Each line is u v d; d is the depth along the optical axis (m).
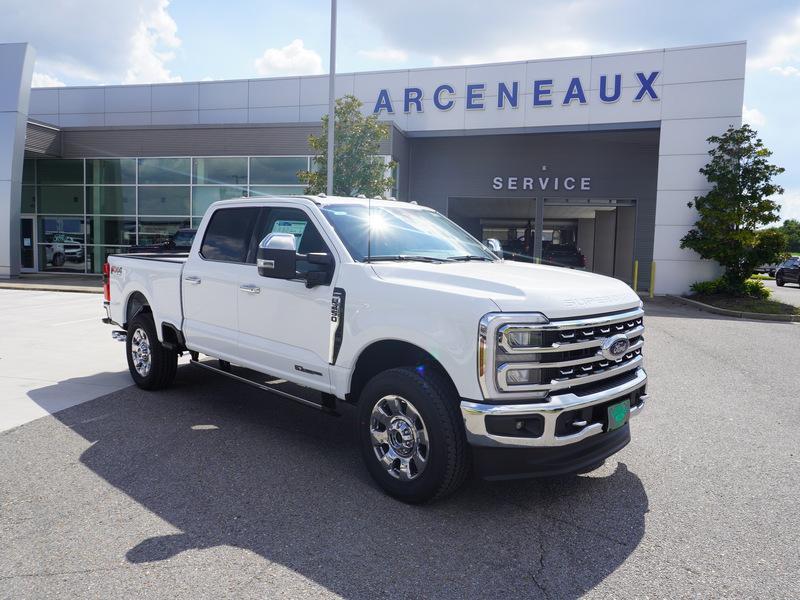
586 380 3.72
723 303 17.28
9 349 8.88
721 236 18.39
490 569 3.16
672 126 20.33
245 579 3.02
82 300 15.58
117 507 3.81
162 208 22.97
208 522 3.63
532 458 3.56
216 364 7.79
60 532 3.48
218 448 4.91
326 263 4.46
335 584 2.99
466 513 3.81
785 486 4.34
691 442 5.31
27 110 21.66
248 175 21.86
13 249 21.83
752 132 18.61
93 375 7.34
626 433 4.20
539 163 24.16
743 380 7.80
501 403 3.49
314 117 23.55
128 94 25.22
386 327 3.96
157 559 3.20
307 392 6.66
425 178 24.80
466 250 5.16
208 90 24.45
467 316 3.54
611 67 20.88
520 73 21.75
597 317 3.82
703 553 3.37
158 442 5.02
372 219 4.96
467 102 22.23
